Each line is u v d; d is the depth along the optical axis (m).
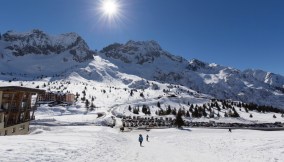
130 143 48.00
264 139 44.44
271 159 28.00
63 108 164.00
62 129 69.88
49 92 191.50
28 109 60.56
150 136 73.94
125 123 124.12
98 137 44.31
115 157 25.50
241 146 38.78
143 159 26.56
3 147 21.89
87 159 21.94
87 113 159.25
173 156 30.42
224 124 134.25
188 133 78.19
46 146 24.95
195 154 32.75
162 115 166.88
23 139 28.92
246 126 132.62
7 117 48.97
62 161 19.58
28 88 53.97
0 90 46.25
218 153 33.72
